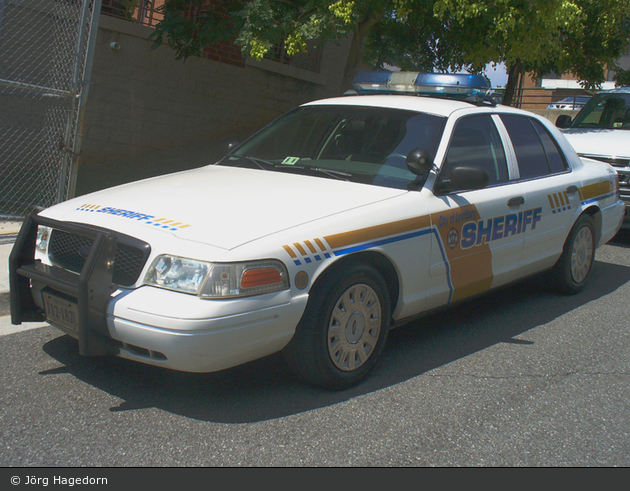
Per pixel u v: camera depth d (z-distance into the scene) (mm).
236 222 3441
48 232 3812
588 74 12914
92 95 10422
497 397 3842
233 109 12438
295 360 3629
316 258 3477
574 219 5707
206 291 3123
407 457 3127
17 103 8594
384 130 4660
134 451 3049
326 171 4410
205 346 3127
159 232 3342
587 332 5094
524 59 9398
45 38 8258
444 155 4438
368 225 3770
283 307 3328
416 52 11430
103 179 9812
